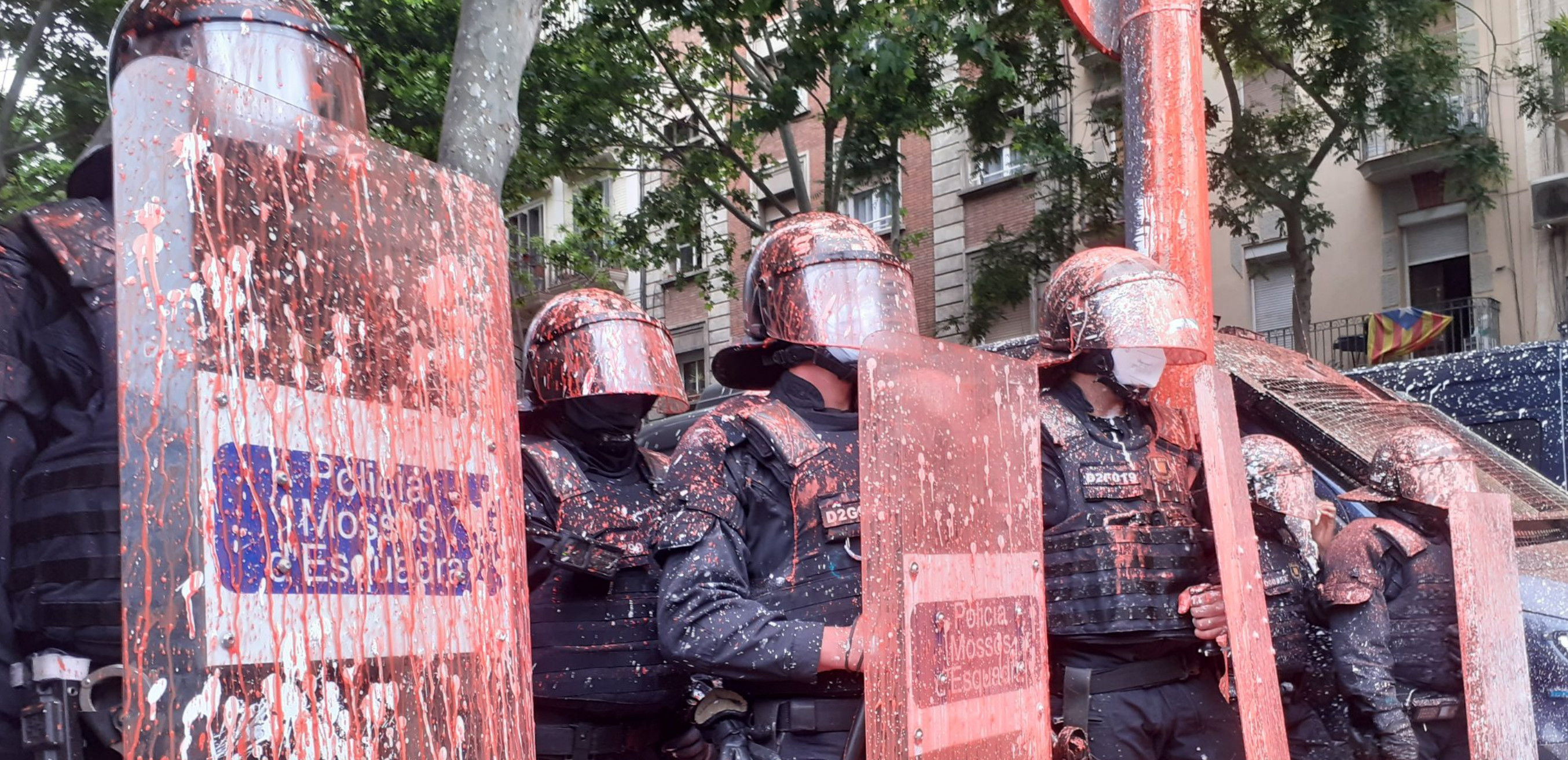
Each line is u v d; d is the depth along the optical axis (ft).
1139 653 10.04
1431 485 13.46
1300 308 51.16
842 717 8.21
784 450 8.32
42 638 5.59
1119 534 10.00
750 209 54.34
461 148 16.01
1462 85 54.44
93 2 26.66
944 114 48.62
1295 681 11.51
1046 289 10.96
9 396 5.58
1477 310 55.98
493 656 5.53
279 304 4.75
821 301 8.59
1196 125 13.07
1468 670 12.09
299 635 4.66
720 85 54.80
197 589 4.33
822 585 8.22
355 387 5.02
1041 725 8.20
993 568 7.83
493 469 5.69
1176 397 11.44
